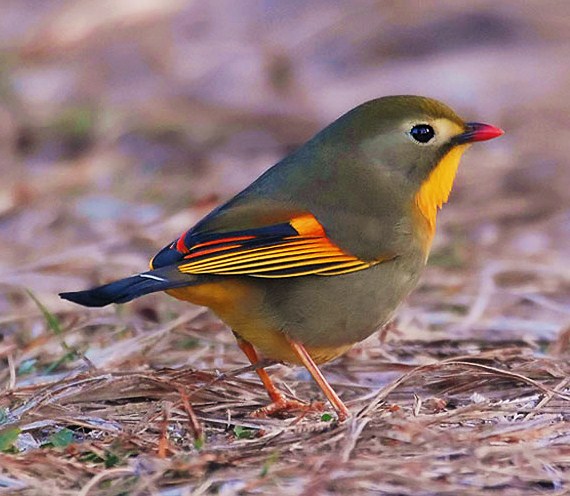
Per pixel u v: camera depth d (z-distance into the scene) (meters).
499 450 8.77
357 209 10.22
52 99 21.72
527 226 16.81
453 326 12.90
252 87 22.28
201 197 17.44
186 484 8.55
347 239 10.09
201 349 12.19
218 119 20.95
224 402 10.62
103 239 15.79
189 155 19.70
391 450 8.91
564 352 12.07
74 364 11.70
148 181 18.31
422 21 23.50
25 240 16.05
